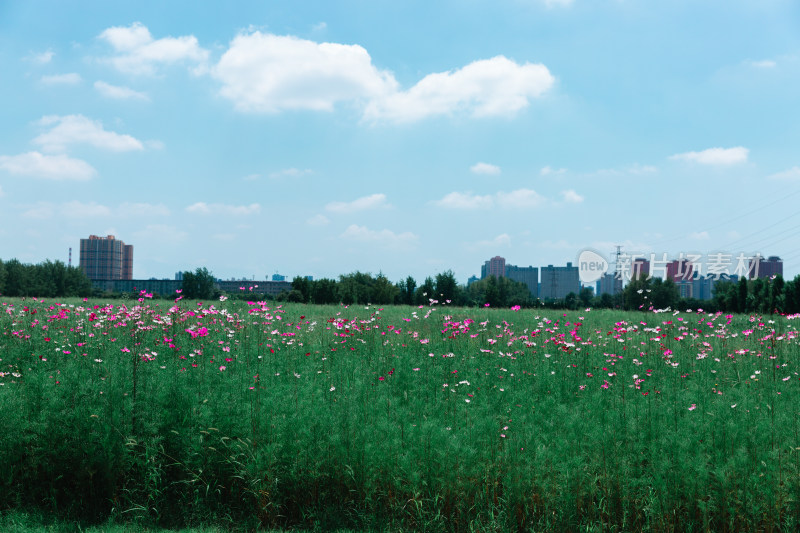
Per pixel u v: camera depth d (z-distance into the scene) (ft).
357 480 16.48
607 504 15.39
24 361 26.89
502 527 14.79
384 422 18.01
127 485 16.70
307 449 16.85
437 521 15.29
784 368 27.96
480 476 16.11
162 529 15.48
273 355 29.89
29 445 17.08
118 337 30.35
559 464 15.71
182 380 19.97
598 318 47.78
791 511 14.47
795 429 16.98
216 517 16.17
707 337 36.09
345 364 28.71
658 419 18.49
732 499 14.53
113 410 17.08
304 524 15.96
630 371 28.30
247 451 16.93
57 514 16.20
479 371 27.89
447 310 52.60
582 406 20.93
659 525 14.71
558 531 15.07
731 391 22.29
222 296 37.19
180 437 17.07
